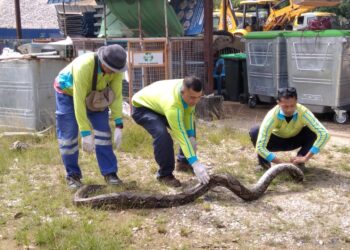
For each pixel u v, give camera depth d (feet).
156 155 19.11
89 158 23.16
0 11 67.46
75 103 17.31
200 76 35.58
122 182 19.35
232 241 14.71
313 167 21.90
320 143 19.60
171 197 17.15
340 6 102.32
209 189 17.63
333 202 17.67
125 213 16.72
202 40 35.27
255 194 17.75
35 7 69.51
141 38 34.55
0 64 27.86
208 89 33.86
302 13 71.82
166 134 18.84
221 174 17.67
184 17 40.52
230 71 41.14
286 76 34.81
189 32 39.78
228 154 24.35
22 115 27.99
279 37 33.81
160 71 34.35
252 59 36.60
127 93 37.47
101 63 17.44
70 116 18.63
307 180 20.11
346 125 31.30
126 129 27.17
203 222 15.97
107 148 19.03
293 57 32.48
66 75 18.31
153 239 14.83
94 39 38.65
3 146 24.90
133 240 14.75
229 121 32.50
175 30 37.45
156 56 33.19
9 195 18.49
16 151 24.22
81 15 47.11
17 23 45.52
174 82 18.43
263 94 36.40
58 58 28.30
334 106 31.27
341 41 29.89
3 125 28.60
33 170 21.56
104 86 18.16
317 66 31.32
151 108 18.90
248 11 80.38
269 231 15.37
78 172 19.44
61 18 47.78
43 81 27.84
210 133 28.17
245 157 23.67
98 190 18.42
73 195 18.15
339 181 19.95
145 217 16.39
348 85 31.35
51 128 27.91
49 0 47.03
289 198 18.02
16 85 27.81
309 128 19.92
